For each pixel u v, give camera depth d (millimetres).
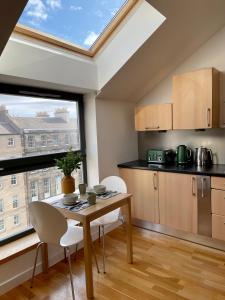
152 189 2979
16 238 2307
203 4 2230
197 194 2598
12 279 2088
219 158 2988
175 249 2646
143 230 3170
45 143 2654
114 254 2586
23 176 2422
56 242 1812
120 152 3406
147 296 1920
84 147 3143
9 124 2305
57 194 2783
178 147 3133
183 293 1940
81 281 2164
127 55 2533
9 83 2250
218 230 2492
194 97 2762
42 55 2207
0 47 1507
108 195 2307
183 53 2971
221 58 2855
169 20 2234
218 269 2252
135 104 3662
